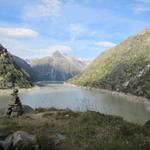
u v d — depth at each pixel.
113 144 13.82
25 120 22.56
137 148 13.45
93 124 20.16
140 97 158.00
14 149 12.20
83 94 176.25
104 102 126.81
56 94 173.12
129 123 20.47
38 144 12.72
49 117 23.88
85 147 13.79
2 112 26.72
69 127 18.97
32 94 174.12
